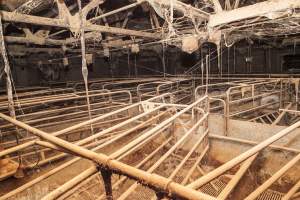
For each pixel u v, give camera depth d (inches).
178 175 163.8
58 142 74.1
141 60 613.9
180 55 565.3
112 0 221.0
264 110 257.6
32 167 151.9
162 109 194.7
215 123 185.9
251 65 495.5
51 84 407.2
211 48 478.3
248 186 151.8
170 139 174.7
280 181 148.9
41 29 246.1
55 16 222.7
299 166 146.6
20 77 452.4
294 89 269.0
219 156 174.6
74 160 107.0
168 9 153.2
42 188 136.5
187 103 313.0
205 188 151.5
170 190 46.7
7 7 176.6
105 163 58.6
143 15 267.3
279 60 459.5
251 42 340.5
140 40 301.3
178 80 305.4
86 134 233.0
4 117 103.3
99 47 373.7
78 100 304.7
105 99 297.1
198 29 206.1
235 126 178.1
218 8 166.7
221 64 474.9
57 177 148.5
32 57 426.6
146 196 140.5
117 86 424.2
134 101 303.6
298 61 448.8
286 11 139.1
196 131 178.2
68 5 203.0
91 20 185.9
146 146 189.2
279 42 394.3
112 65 579.8
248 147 164.7
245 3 213.2
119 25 281.1
